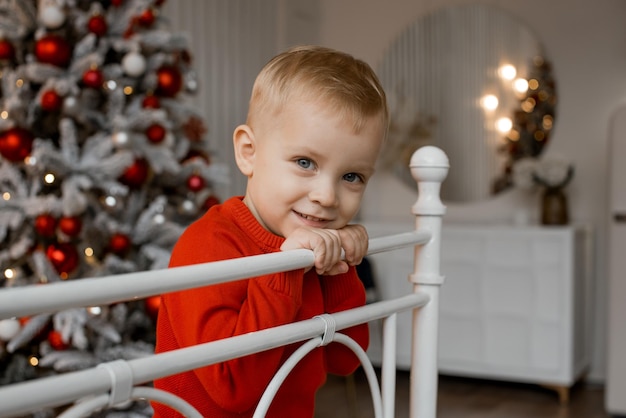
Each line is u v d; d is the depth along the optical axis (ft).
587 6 14.11
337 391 12.94
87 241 8.04
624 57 13.84
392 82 15.96
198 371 2.73
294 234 2.77
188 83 9.50
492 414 11.69
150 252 8.08
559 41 14.35
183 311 2.87
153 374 1.94
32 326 7.35
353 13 16.38
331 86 2.90
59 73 7.83
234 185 14.47
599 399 12.87
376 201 15.97
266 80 3.05
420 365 3.58
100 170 7.77
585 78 14.15
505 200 14.75
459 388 13.43
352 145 2.92
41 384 1.67
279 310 2.66
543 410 12.05
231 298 2.82
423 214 3.57
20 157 7.75
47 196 7.94
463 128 15.19
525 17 14.62
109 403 1.86
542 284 12.89
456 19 15.31
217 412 3.10
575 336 13.01
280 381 2.53
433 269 3.57
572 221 14.23
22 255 8.05
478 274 13.41
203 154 9.67
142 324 8.28
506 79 14.78
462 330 13.55
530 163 13.67
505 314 13.17
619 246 11.98
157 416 3.22
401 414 11.40
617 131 12.12
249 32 14.94
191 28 13.47
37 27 8.14
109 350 7.84
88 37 7.89
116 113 8.20
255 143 3.12
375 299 13.29
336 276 3.50
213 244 3.02
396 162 15.80
